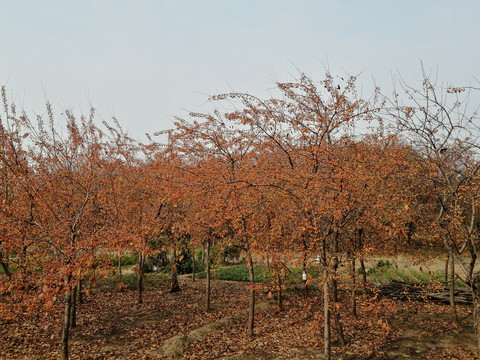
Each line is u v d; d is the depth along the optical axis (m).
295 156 7.07
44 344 8.94
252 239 8.59
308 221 6.61
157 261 22.44
